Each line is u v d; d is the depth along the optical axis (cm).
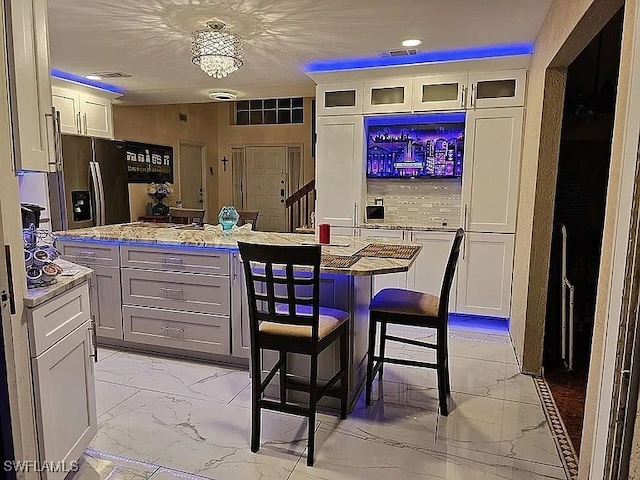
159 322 330
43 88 172
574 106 347
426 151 457
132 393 277
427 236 428
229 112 894
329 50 370
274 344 214
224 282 309
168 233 349
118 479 196
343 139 448
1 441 137
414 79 416
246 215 414
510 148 395
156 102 618
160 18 299
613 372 125
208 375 303
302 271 246
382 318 256
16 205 154
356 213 452
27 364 158
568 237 346
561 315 319
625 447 114
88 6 276
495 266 410
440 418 249
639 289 112
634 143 123
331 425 242
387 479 198
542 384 294
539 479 199
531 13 288
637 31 126
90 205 492
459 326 416
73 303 189
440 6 278
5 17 150
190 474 200
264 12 287
